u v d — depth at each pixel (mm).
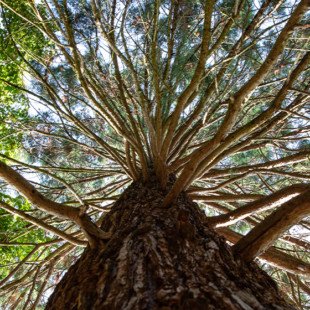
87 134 2686
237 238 2404
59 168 3086
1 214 2873
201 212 1895
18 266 2344
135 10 2664
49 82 3170
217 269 1098
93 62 2770
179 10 2258
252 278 1155
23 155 4367
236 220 1991
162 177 2180
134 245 1266
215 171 3115
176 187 1712
